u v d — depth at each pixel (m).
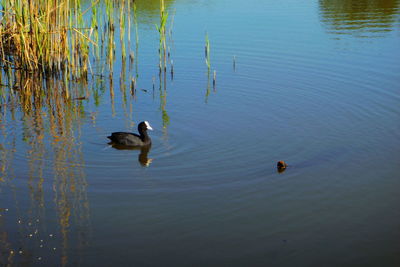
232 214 9.55
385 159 11.88
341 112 14.98
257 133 13.68
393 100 15.70
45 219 9.39
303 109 15.33
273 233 8.90
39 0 19.58
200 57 20.66
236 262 8.07
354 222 9.25
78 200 10.10
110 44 19.16
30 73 19.56
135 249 8.43
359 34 23.08
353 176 11.08
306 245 8.55
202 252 8.34
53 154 12.44
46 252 8.36
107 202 10.02
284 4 29.84
